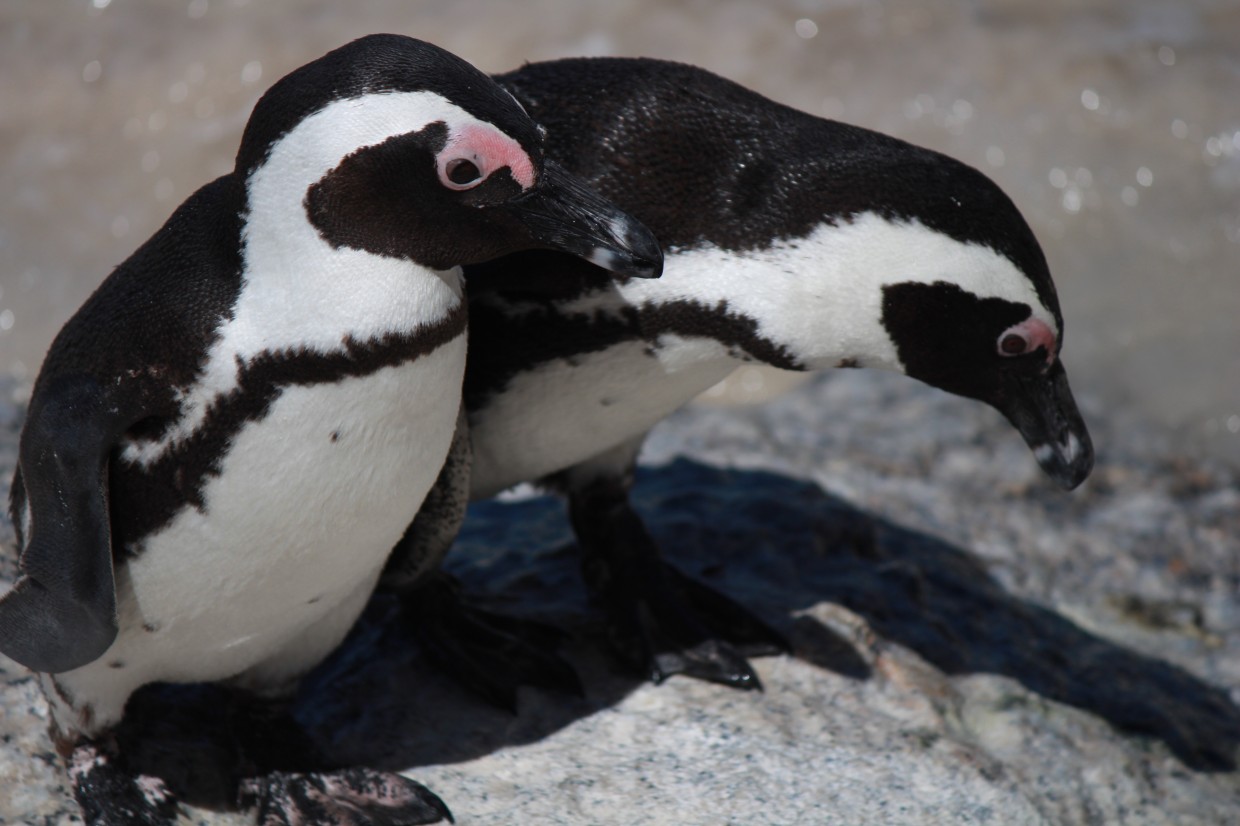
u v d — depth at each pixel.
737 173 11.09
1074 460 11.84
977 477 18.25
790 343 11.23
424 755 11.71
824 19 26.84
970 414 19.47
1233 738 14.49
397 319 9.19
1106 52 26.00
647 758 11.89
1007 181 24.72
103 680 10.27
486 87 9.27
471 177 9.12
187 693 11.79
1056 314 11.30
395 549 11.74
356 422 9.32
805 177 11.03
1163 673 15.30
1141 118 25.14
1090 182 24.55
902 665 13.52
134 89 26.73
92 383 9.23
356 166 8.95
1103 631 16.03
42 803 10.68
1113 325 22.84
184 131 26.28
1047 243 24.14
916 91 25.78
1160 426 20.97
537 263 10.95
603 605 13.24
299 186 9.05
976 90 25.70
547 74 11.51
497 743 11.90
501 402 11.72
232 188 9.39
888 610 14.40
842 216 10.97
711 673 12.77
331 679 12.36
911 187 10.95
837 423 19.17
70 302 24.33
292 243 9.13
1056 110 25.42
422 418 9.59
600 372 11.48
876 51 26.34
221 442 9.27
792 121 11.34
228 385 9.20
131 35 27.34
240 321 9.21
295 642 10.86
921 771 12.17
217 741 11.41
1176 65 25.78
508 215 9.38
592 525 13.30
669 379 11.63
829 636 13.57
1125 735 13.83
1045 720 13.50
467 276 11.06
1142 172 24.62
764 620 13.70
